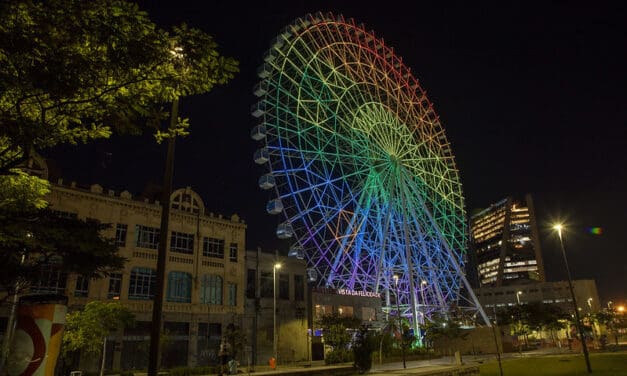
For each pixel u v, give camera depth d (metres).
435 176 78.19
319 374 37.88
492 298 186.00
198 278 55.72
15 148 15.22
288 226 57.25
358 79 69.62
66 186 47.72
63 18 11.45
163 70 13.55
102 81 13.16
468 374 36.91
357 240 64.81
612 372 34.94
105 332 36.88
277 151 58.03
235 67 14.23
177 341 52.31
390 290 74.69
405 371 36.91
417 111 80.06
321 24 66.62
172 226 55.56
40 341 14.98
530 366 45.53
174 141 15.78
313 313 67.88
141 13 12.31
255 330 59.50
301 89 61.00
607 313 127.50
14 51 11.34
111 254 22.81
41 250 19.64
